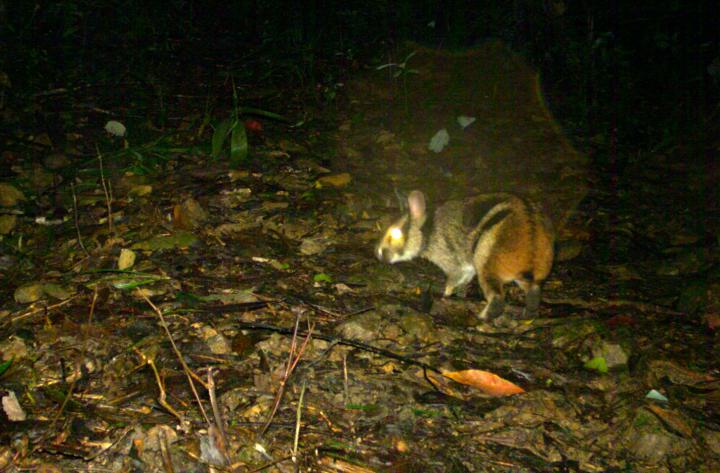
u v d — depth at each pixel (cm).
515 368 159
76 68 299
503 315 179
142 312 161
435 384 151
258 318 163
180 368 147
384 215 216
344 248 197
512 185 248
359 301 175
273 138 260
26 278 171
